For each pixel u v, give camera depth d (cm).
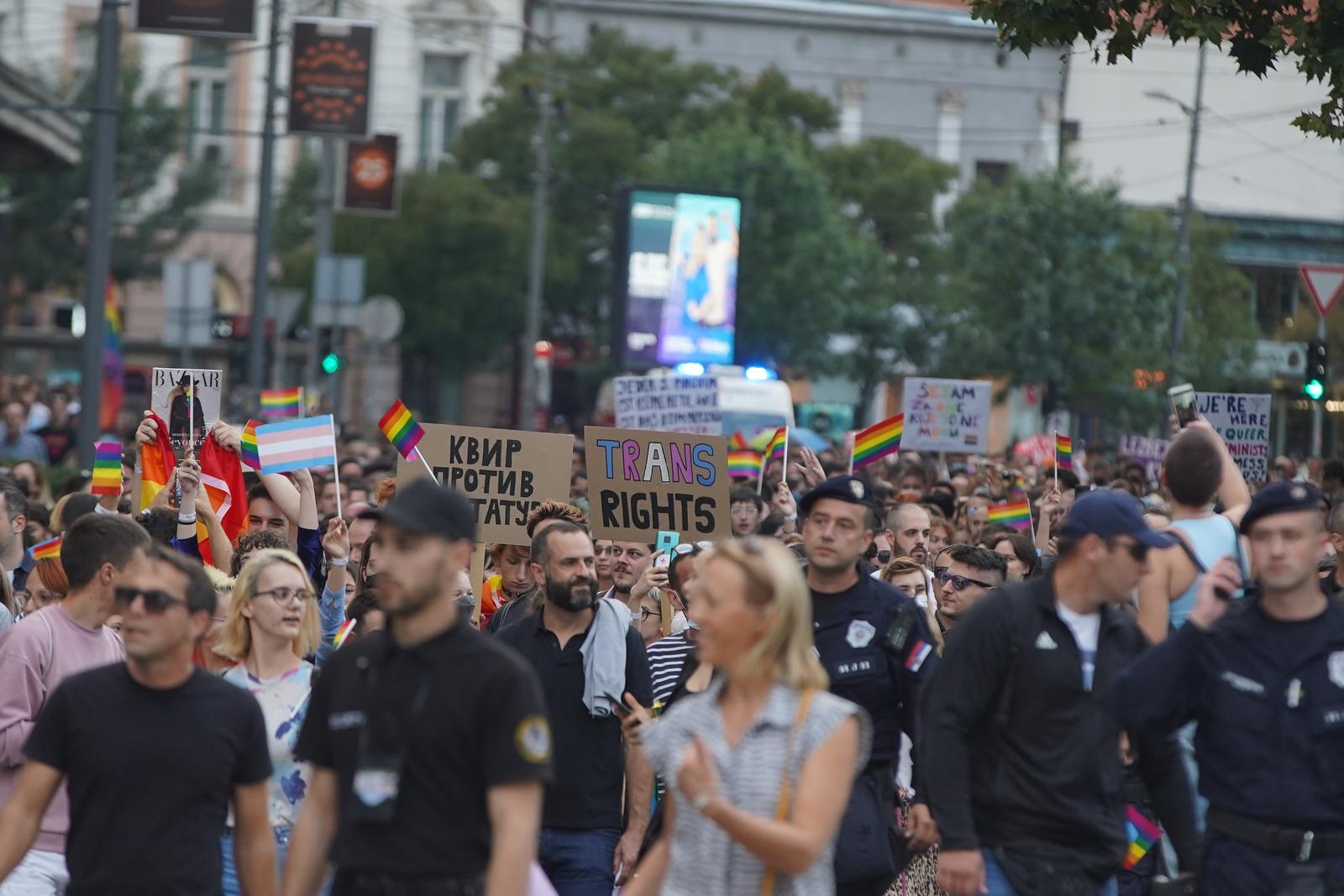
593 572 2388
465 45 17562
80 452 6306
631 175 15688
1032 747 1897
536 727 1490
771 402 9225
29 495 4744
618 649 2395
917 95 18675
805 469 3369
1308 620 1777
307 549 3012
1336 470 5275
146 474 3062
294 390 4281
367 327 9325
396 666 1514
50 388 10262
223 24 6322
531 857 1479
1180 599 2209
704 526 3209
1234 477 2288
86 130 15000
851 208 16312
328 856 1564
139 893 1664
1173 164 17962
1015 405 17550
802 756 1534
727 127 15150
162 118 15512
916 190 16162
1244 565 2227
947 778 1873
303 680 2102
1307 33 3722
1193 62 17912
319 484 4631
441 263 15250
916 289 15225
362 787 1488
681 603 2638
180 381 3081
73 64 16412
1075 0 3881
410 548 1489
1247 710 1773
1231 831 1781
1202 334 12825
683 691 2152
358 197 10062
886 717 2200
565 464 3228
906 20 18575
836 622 2198
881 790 2178
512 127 15750
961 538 4047
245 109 17038
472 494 3194
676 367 9769
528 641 2422
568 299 15888
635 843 2394
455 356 15675
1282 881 1744
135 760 1675
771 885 1535
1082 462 5931
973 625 1914
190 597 1691
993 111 18738
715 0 18325
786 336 14850
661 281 9756
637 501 3206
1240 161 17700
